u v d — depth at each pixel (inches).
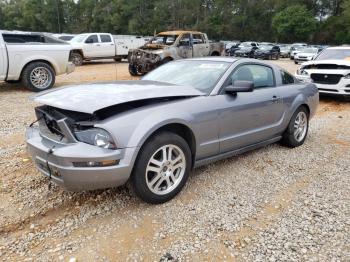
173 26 2694.4
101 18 2824.8
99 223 123.3
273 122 189.3
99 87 142.7
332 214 131.8
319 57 406.3
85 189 119.7
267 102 179.6
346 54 391.9
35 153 127.4
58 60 396.2
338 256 107.7
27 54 370.6
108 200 138.6
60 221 124.3
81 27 2940.5
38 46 379.2
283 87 197.6
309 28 2474.2
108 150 116.9
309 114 219.0
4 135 221.6
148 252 108.4
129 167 120.6
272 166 179.0
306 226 123.4
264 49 1229.7
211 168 173.9
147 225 122.5
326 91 366.9
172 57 546.6
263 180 161.6
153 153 128.0
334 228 122.4
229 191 149.3
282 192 149.9
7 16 3125.0
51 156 118.6
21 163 173.9
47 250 108.7
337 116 310.2
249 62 179.0
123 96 127.6
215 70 167.5
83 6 2942.9
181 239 115.1
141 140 121.8
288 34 2568.9
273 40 2716.5
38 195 141.6
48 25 2960.1
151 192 131.3
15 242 112.3
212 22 2709.2
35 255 106.3
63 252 107.8
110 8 2785.4
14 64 363.9
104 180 117.9
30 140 132.0
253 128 175.3
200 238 115.8
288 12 2518.5
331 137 238.4
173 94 141.2
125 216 127.8
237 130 164.9
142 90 137.6
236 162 183.0
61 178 119.0
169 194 137.3
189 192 147.3
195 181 158.2
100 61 893.2
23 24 3014.3
